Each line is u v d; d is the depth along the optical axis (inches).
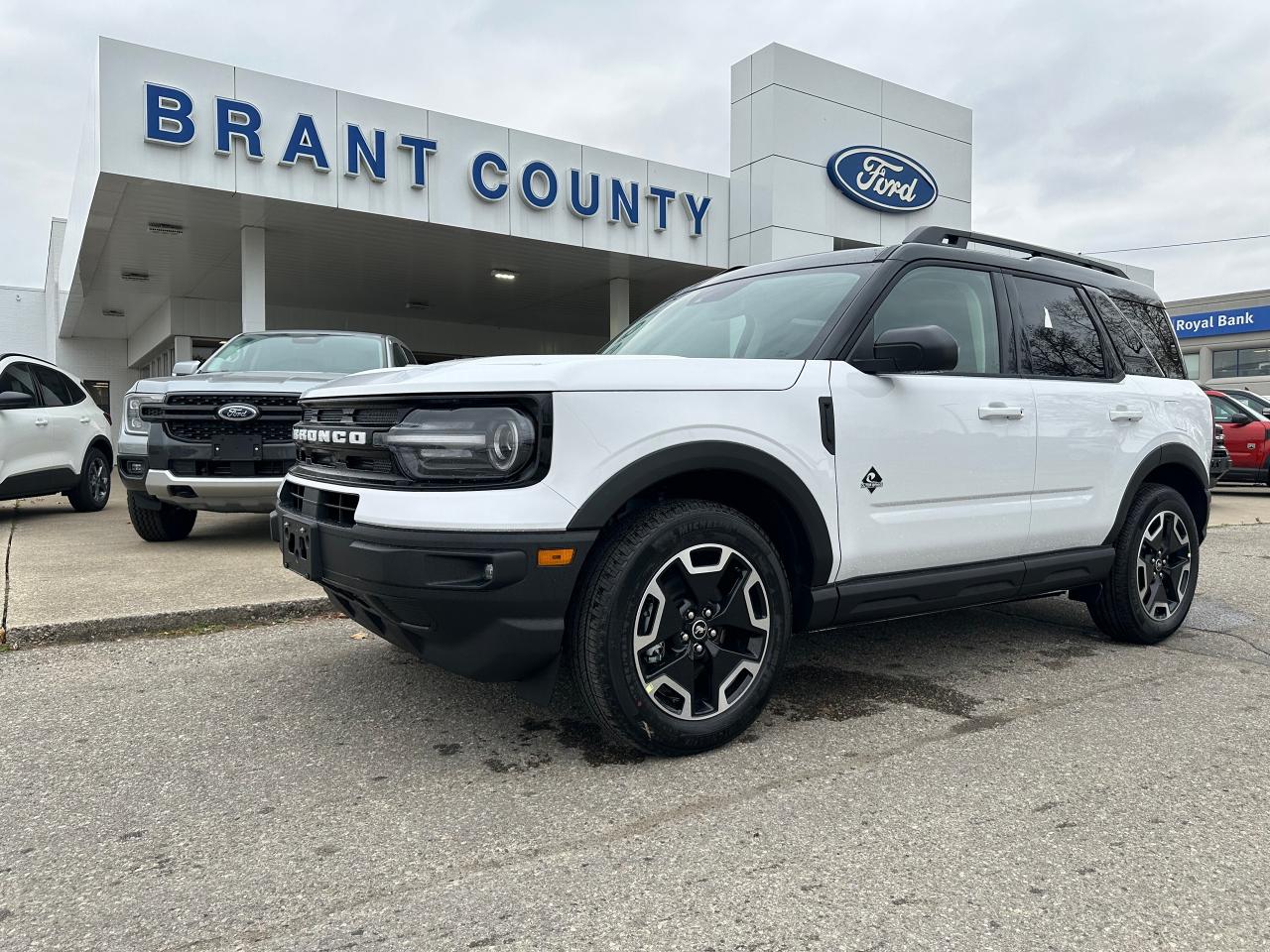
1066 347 155.0
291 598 187.8
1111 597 162.4
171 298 737.6
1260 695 138.0
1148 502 163.5
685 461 105.7
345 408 115.2
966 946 71.9
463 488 99.7
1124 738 119.3
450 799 99.2
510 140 502.0
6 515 363.3
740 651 114.4
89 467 370.9
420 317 885.2
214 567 228.1
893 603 127.7
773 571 114.9
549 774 106.0
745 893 79.7
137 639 169.5
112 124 390.9
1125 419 158.4
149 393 242.1
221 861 85.9
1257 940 72.9
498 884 81.5
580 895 79.4
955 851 87.7
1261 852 88.0
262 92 424.8
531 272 632.4
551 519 98.3
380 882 81.9
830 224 658.2
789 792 101.0
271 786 102.8
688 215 597.0
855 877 82.7
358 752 113.0
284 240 525.3
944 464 130.5
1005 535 139.5
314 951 71.2
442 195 481.4
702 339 141.3
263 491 237.9
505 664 100.8
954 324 139.0
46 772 107.3
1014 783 104.0
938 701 134.3
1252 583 239.1
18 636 163.5
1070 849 88.3
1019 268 153.0
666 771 107.0
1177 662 156.7
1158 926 74.9
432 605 98.4
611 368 104.4
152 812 96.3
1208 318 1344.7
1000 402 137.6
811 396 117.3
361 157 453.1
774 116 621.9
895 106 695.7
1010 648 166.1
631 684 103.8
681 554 106.7
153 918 76.1
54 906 78.1
